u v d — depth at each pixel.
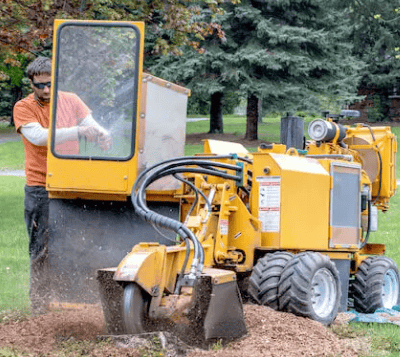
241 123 114.25
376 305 17.77
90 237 14.59
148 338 11.61
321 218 16.20
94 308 14.42
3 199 43.06
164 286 12.25
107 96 14.16
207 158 15.15
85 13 33.06
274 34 73.06
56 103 14.22
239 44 77.44
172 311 12.18
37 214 15.21
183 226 12.82
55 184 14.19
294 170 15.52
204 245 14.37
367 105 109.19
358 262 18.45
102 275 12.27
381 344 13.70
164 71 74.00
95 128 14.11
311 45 78.00
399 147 83.56
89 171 14.10
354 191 17.28
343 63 79.69
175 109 14.36
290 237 15.36
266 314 13.87
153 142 14.19
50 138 14.14
